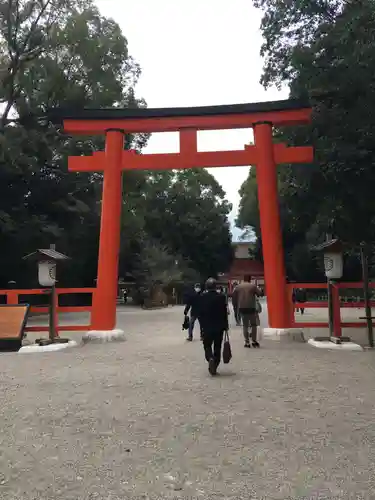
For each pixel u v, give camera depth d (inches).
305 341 499.5
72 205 1068.5
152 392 278.1
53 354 440.5
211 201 2464.3
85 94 1120.2
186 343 513.7
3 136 872.3
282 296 511.2
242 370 343.3
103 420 222.4
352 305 488.4
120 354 433.1
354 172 593.3
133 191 1363.2
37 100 1024.9
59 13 1050.7
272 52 708.0
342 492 143.3
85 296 1596.9
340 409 236.2
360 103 561.9
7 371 355.6
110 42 1115.9
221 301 332.2
